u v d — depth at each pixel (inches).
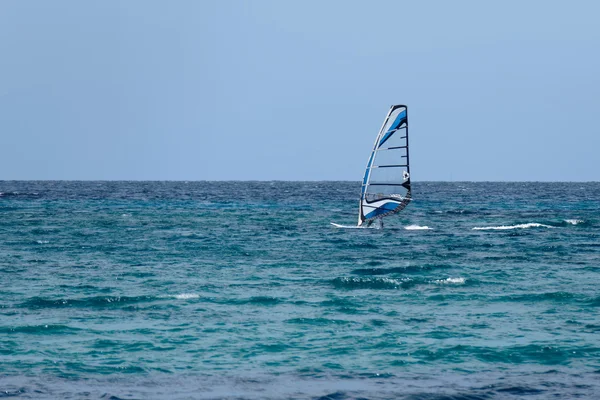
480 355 3176.7
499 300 4355.3
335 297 4429.1
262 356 3154.5
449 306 4183.1
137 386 2751.0
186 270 5565.9
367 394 2677.2
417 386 2773.1
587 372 2952.8
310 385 2780.5
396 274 5364.2
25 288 4731.8
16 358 3088.1
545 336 3491.6
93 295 4488.2
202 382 2807.6
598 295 4495.6
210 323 3722.9
